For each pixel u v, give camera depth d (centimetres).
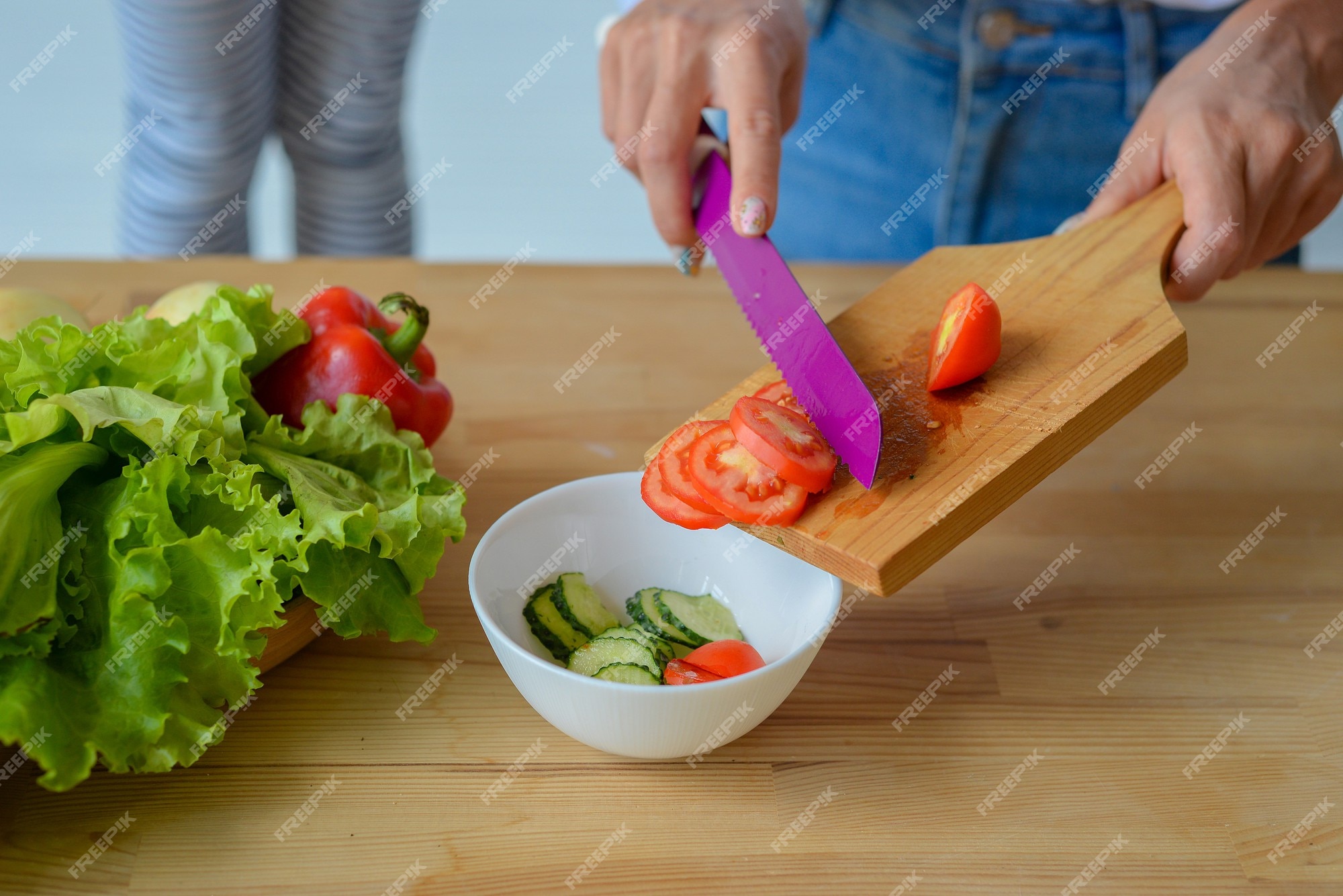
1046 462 82
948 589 102
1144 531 110
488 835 77
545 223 284
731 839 77
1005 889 75
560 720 78
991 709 90
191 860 73
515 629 84
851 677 92
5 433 75
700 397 127
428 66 262
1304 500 116
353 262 147
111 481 78
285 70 187
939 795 82
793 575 87
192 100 171
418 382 106
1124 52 148
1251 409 129
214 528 76
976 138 156
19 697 67
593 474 114
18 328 99
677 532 94
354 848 75
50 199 261
